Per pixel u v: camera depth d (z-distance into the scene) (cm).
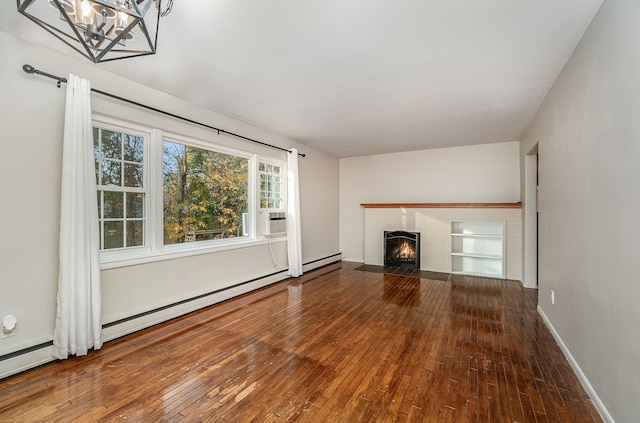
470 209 573
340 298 423
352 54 247
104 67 274
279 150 528
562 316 265
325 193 678
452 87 315
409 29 211
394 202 674
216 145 407
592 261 199
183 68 275
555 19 199
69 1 114
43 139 242
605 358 179
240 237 457
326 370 233
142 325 309
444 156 620
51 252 246
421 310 373
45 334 242
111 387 209
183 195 372
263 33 216
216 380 219
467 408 188
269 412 185
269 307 384
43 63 240
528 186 479
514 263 537
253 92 331
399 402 194
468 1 182
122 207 305
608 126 177
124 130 304
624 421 158
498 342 282
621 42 161
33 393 201
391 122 442
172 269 347
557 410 186
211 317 348
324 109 387
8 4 190
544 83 300
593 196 198
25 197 232
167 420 177
